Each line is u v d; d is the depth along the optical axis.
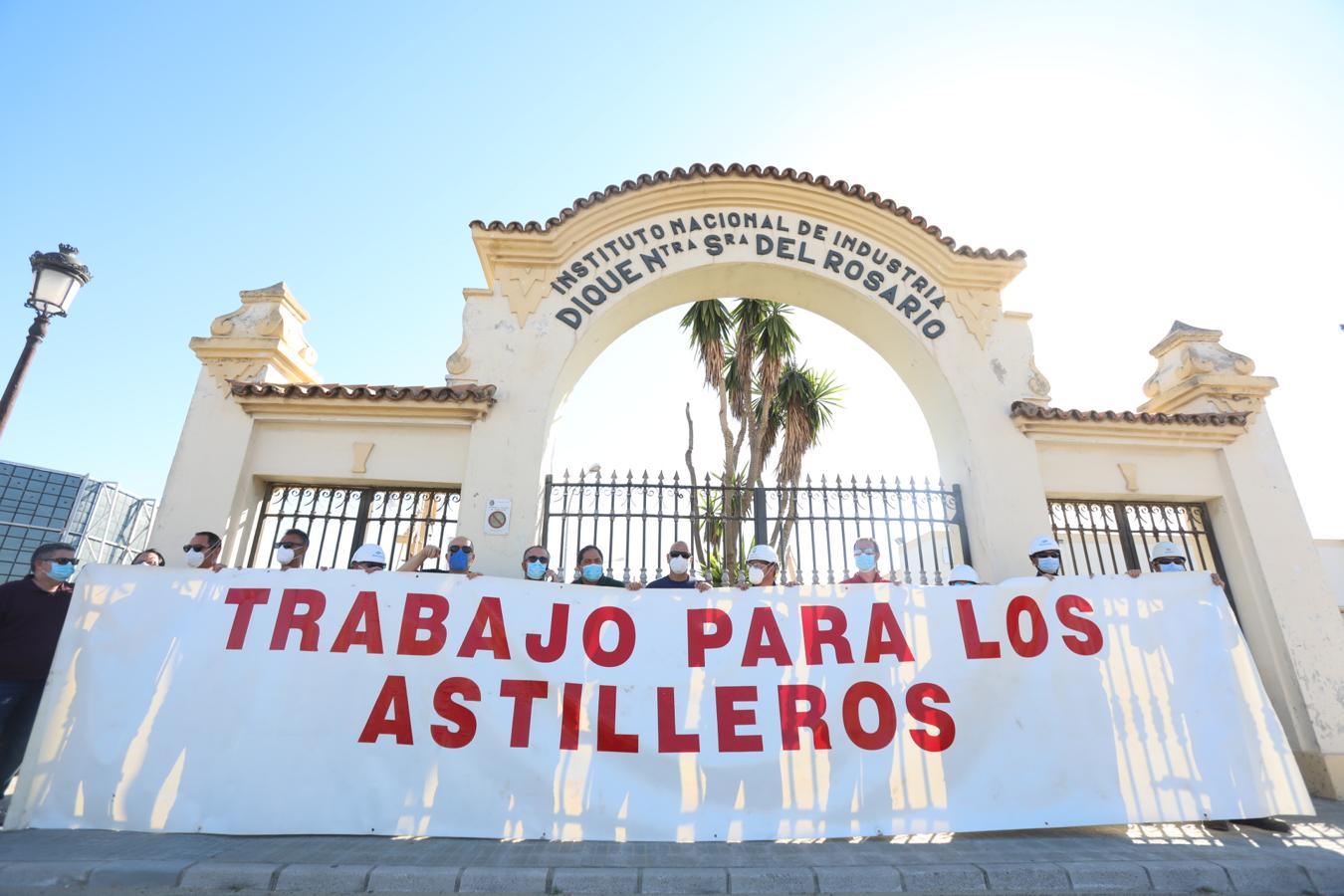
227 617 4.81
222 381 7.62
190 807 4.30
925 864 3.99
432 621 4.93
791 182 8.52
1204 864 4.04
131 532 19.30
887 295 8.46
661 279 8.32
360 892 3.68
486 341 7.87
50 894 3.59
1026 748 4.79
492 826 4.36
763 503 7.67
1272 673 7.38
